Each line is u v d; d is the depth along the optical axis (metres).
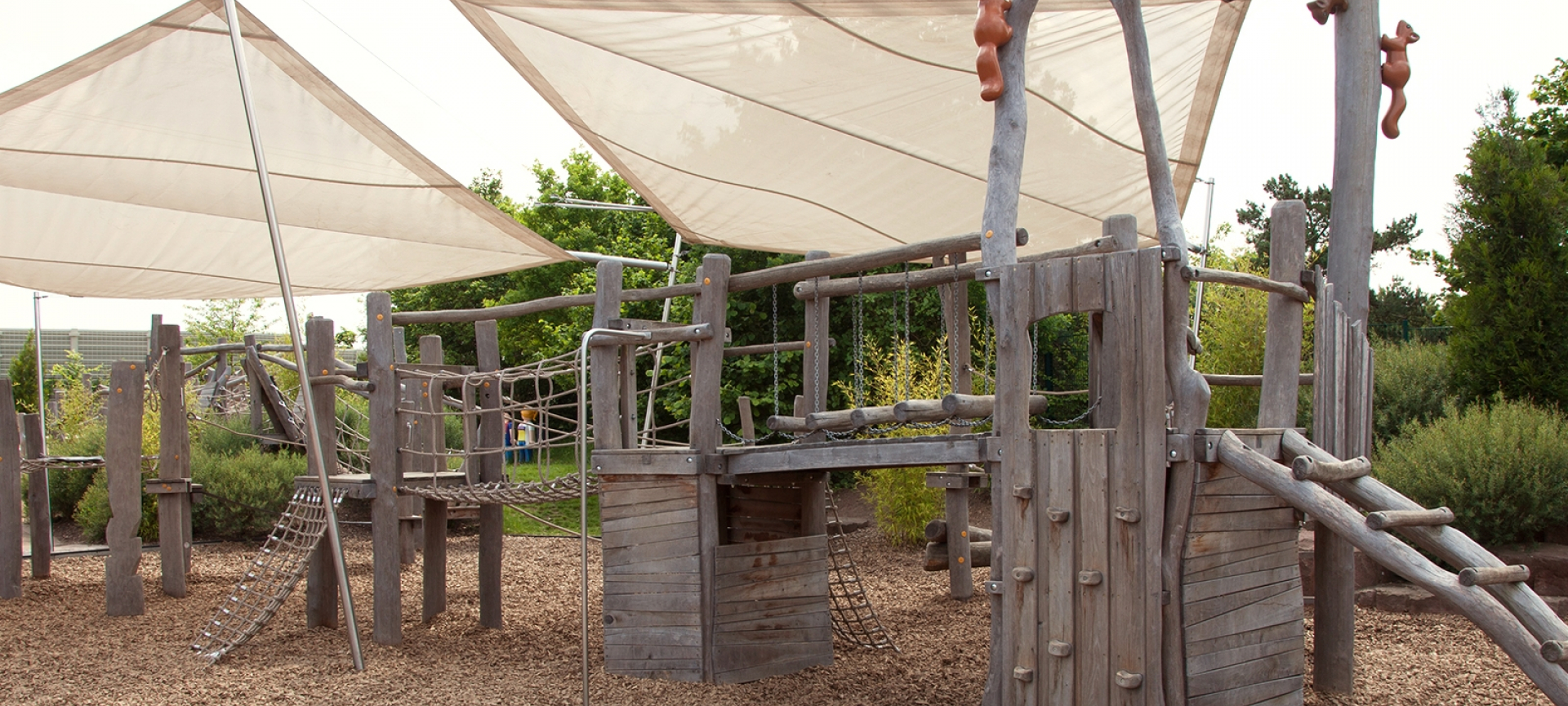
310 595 8.03
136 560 8.62
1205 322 14.29
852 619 7.99
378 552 7.43
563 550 12.66
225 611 7.30
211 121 8.51
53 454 14.03
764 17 7.28
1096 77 7.90
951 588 8.80
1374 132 5.80
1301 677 4.95
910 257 6.07
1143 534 4.45
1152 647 4.40
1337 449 5.41
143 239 10.80
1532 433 8.36
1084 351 17.27
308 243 10.89
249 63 7.88
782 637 6.45
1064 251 6.48
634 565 6.28
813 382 7.06
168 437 9.55
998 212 4.89
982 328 15.96
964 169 9.15
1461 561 4.27
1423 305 20.75
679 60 7.92
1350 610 5.64
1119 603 4.48
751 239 11.33
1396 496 4.53
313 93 8.12
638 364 19.81
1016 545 4.79
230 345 11.52
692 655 6.05
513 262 11.14
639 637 6.24
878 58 7.70
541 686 6.09
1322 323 5.39
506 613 8.59
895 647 7.12
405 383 9.47
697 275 6.49
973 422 6.84
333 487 7.50
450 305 29.17
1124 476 4.50
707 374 6.16
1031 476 4.76
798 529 7.17
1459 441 8.42
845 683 6.16
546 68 8.29
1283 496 4.38
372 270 11.74
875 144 8.90
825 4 7.04
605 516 6.38
